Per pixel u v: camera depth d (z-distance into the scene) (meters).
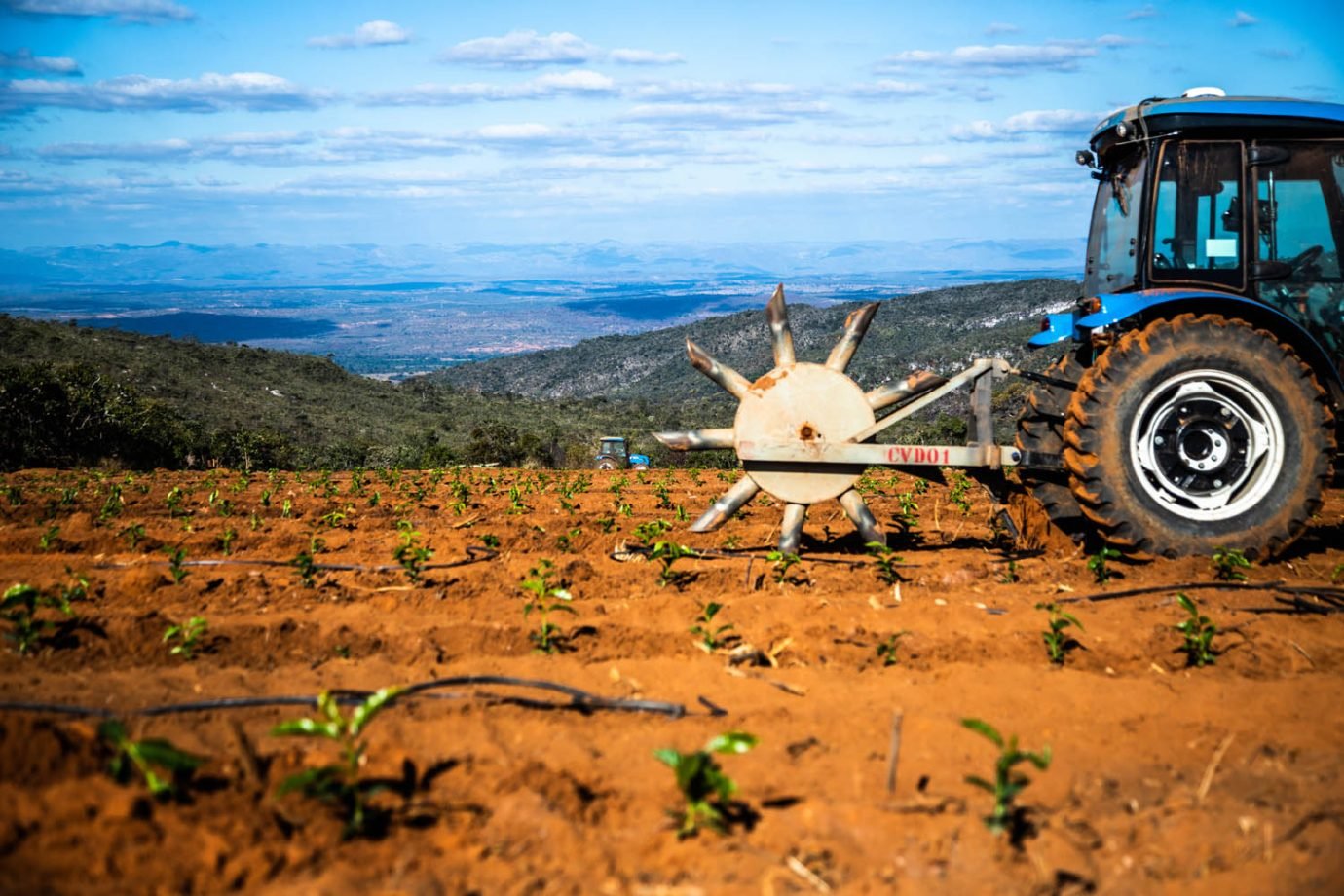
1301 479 6.42
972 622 4.99
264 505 9.21
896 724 3.16
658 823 2.92
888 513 8.67
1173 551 6.43
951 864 2.71
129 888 2.41
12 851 2.46
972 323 118.38
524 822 2.84
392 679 4.13
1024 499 7.00
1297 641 4.79
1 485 10.26
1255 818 2.95
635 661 4.40
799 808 3.01
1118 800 3.11
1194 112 6.64
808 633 4.76
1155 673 4.42
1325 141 6.69
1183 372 6.38
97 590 5.39
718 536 7.54
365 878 2.57
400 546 6.46
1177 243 6.80
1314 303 6.73
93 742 3.04
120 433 16.30
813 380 6.34
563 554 6.89
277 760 3.12
